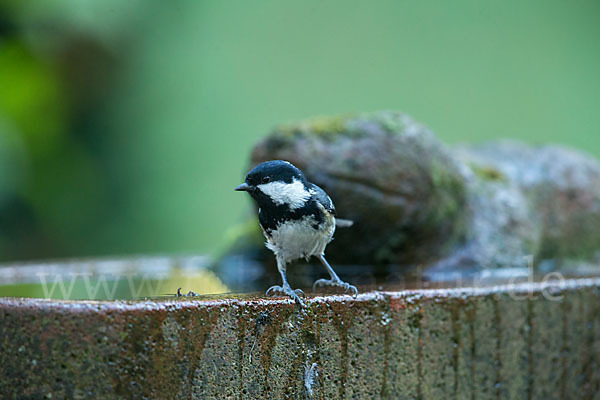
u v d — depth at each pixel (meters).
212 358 4.57
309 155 7.94
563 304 6.66
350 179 7.95
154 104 16.75
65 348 4.12
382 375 5.48
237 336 4.68
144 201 16.73
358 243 8.27
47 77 14.20
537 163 10.38
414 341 5.66
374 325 5.42
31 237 15.06
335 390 5.22
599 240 10.20
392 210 8.06
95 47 14.86
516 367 6.34
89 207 15.91
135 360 4.26
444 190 8.55
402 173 8.08
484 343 6.11
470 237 8.73
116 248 16.25
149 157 16.81
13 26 13.34
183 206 16.86
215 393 4.59
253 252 9.45
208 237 16.78
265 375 4.83
